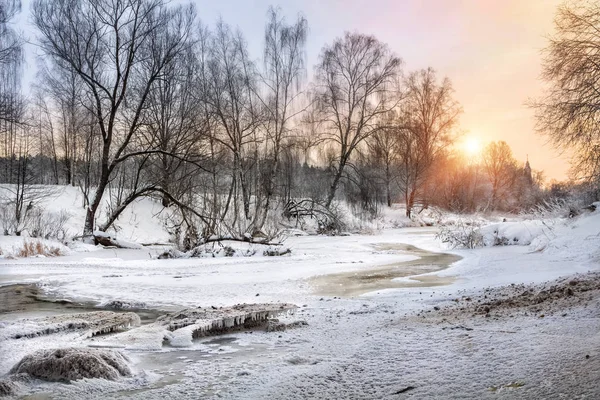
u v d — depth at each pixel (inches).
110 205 1286.9
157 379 187.8
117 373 193.0
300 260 735.7
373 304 356.5
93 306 386.3
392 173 2114.9
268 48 1398.9
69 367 191.2
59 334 275.0
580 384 141.4
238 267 643.5
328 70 1652.3
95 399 165.8
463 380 159.0
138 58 1109.1
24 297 426.0
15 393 173.0
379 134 1728.6
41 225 1079.6
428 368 176.4
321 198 1646.2
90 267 647.8
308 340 247.4
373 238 1284.4
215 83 1294.3
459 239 925.2
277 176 1497.3
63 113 1749.5
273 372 188.1
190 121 1242.6
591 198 853.8
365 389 159.9
